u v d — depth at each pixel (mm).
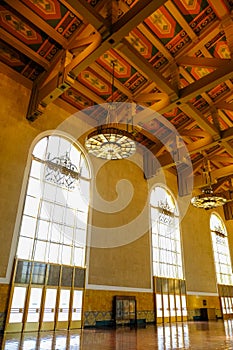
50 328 9508
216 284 18203
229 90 12984
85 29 9430
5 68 11250
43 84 10945
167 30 10172
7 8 9234
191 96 9820
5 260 9047
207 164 16203
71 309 10281
